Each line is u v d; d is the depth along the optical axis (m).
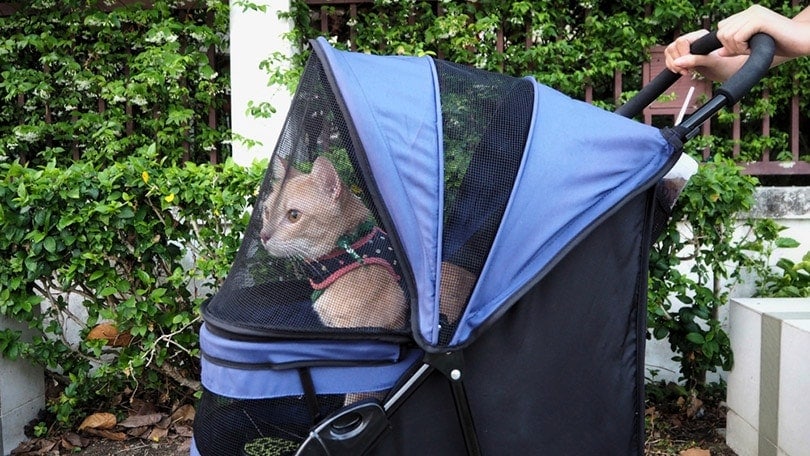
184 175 2.95
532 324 1.44
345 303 1.38
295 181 1.47
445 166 1.43
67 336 3.52
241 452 1.40
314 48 1.50
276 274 1.42
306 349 1.35
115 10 4.38
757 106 4.09
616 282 1.49
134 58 4.46
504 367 1.42
